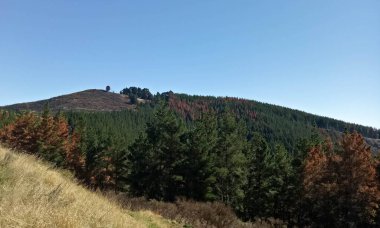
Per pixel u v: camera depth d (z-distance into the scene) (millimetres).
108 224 7902
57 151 64938
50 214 6227
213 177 49406
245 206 53156
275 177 52469
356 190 45062
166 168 52531
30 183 8305
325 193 46719
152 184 51812
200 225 16547
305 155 56188
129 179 55312
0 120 90250
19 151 12750
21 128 64812
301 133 186125
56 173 11516
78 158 68312
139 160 54969
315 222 51125
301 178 49625
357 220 45750
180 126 53688
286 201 52531
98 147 67812
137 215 13727
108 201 12250
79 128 76875
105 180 66812
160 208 17750
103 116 137750
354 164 45594
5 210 5699
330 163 47875
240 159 54406
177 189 50812
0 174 7953
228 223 18859
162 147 52406
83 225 6637
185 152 51031
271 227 30953
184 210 18406
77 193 9977
